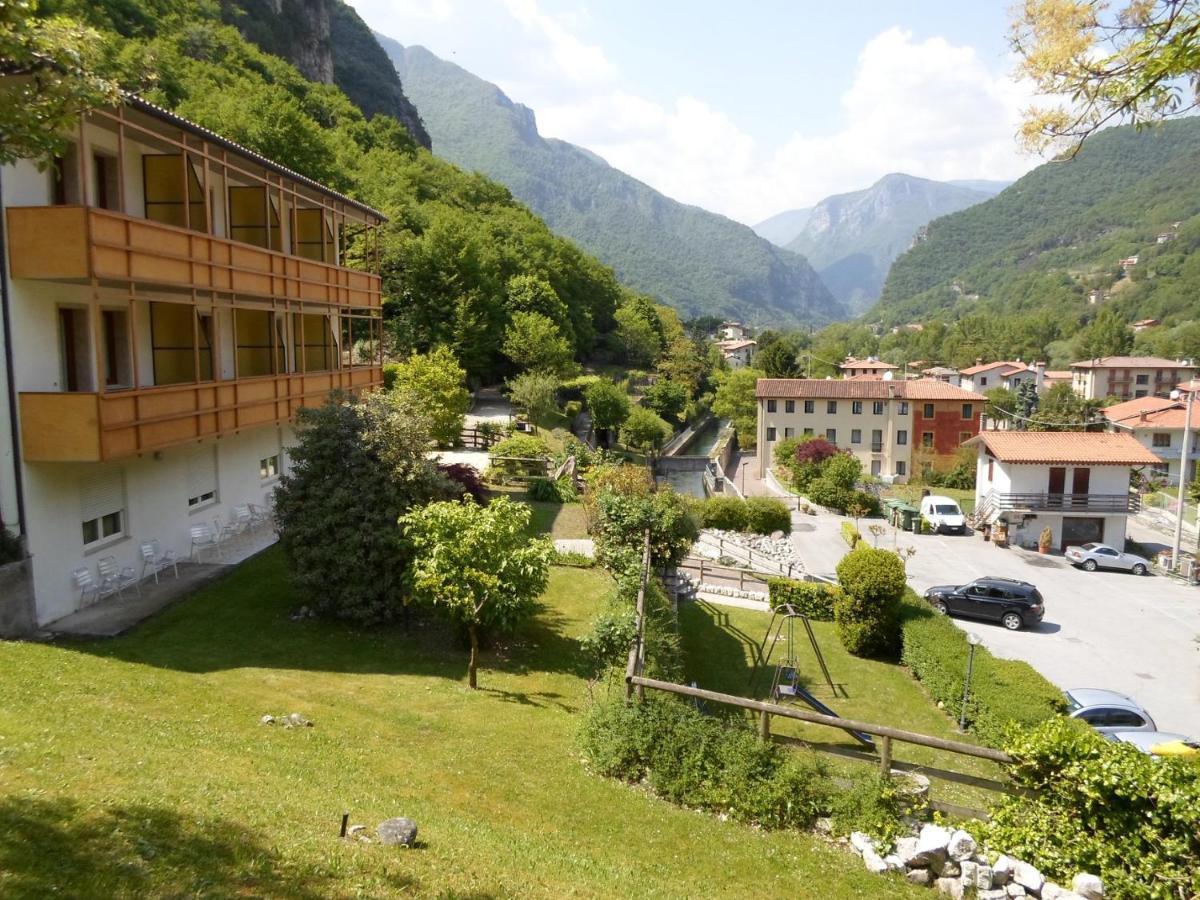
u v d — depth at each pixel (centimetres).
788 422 6850
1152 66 749
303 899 579
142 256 1562
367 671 1451
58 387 1545
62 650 1277
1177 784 826
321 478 1700
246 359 2409
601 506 2116
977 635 2730
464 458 3934
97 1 6919
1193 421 6775
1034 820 894
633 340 10619
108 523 1720
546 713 1336
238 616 1639
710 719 1093
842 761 1241
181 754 873
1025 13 810
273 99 5653
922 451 6675
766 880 846
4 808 616
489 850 779
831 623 2541
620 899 721
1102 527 4272
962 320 15938
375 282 3045
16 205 1424
